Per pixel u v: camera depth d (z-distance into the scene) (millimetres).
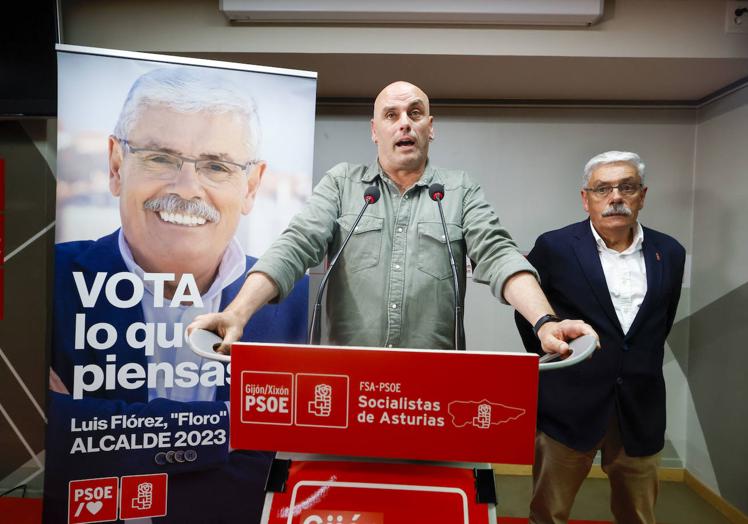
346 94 2684
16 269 2404
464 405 792
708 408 2588
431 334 1375
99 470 1530
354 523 866
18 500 2373
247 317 1055
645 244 1742
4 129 2365
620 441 1664
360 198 1448
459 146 2781
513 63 2211
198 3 2166
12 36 2131
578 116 2746
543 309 1013
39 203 2391
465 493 869
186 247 1574
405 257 1393
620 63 2188
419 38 2133
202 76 1575
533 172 2771
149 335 1555
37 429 2443
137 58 1530
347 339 1395
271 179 1643
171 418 1576
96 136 1510
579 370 1663
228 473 1628
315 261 1361
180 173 1562
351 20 2123
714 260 2545
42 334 2426
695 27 2100
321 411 812
